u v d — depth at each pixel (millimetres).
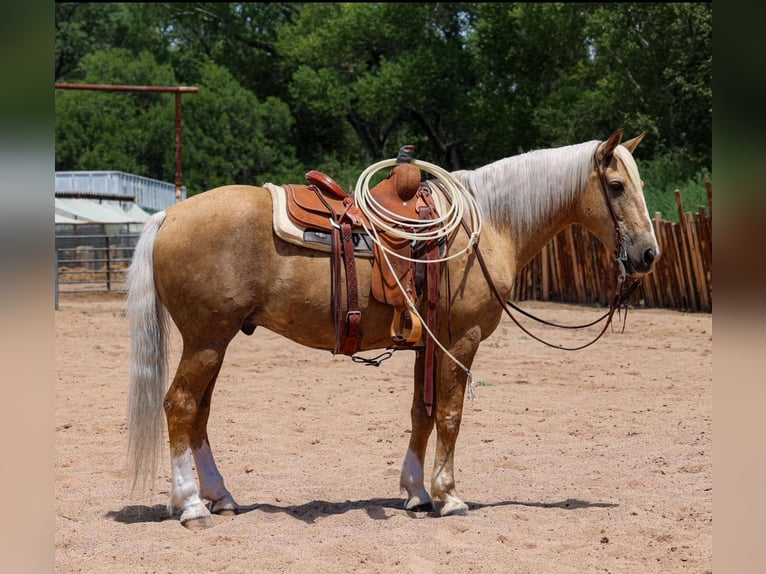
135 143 41688
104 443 6996
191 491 4879
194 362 4859
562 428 7609
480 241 5230
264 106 43812
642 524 4914
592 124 32906
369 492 5711
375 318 5000
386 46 39938
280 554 4344
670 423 7750
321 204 4984
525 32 36344
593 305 18688
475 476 6109
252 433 7438
